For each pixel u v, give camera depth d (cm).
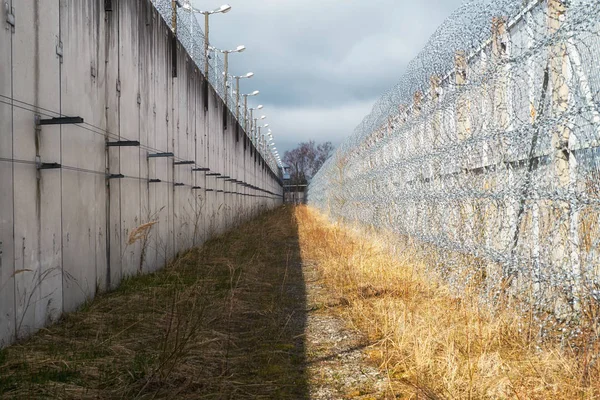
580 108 380
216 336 454
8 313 404
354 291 650
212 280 723
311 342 457
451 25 648
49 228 479
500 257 493
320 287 722
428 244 741
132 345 416
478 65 585
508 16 511
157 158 884
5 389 314
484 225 539
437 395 318
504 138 495
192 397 320
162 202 913
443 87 705
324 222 2195
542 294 435
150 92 845
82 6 565
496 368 339
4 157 400
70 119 458
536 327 421
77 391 318
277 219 2256
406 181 902
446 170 668
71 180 532
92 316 501
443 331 419
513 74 489
